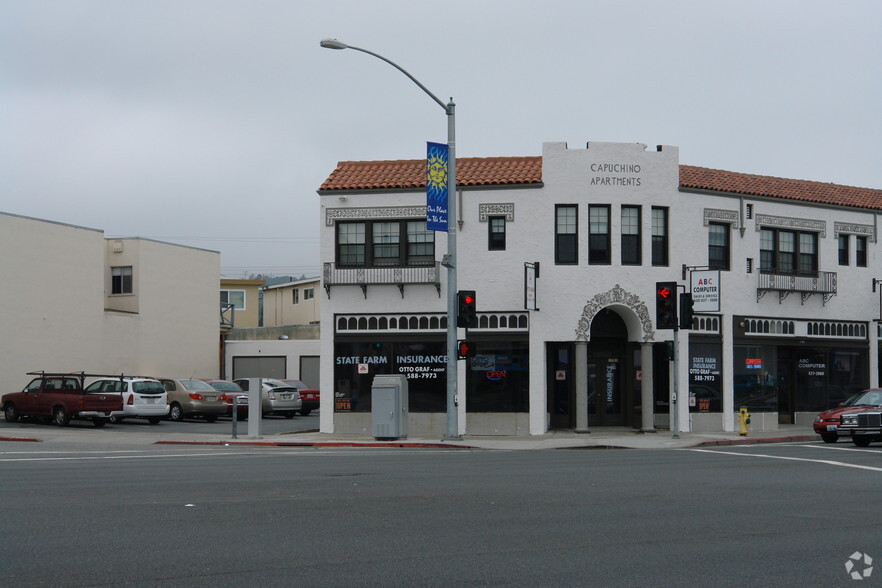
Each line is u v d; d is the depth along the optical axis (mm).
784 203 35375
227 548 9945
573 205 32125
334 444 28359
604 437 30578
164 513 12383
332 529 11109
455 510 12633
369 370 32781
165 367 50375
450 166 28250
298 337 59406
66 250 44469
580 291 31797
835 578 8688
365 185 32781
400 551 9797
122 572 8797
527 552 9758
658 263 32625
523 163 33156
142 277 49156
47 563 9219
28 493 14664
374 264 32750
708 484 15883
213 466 19797
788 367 36406
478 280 32188
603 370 33438
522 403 31750
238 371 56469
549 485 15617
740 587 8297
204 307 53344
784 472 18172
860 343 37406
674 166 32875
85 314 45375
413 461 21109
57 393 36844
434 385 32406
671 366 33031
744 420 31500
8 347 41312
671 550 9906
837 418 27828
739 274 34156
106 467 19719
